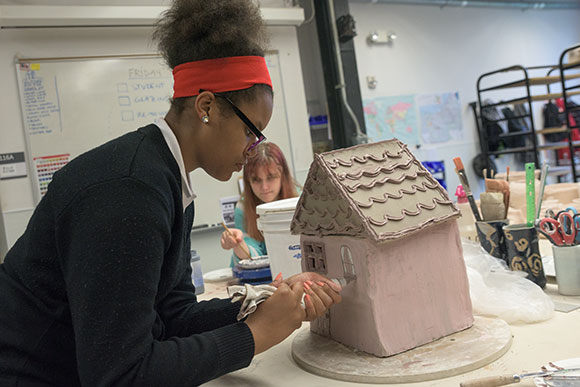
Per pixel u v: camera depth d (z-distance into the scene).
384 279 0.77
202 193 3.36
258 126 0.75
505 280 0.97
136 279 0.57
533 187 1.05
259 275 1.39
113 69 3.13
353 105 3.88
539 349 0.74
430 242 0.82
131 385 0.57
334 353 0.81
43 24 2.89
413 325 0.79
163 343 0.63
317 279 0.82
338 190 0.78
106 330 0.55
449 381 0.67
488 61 5.12
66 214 0.60
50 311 0.67
